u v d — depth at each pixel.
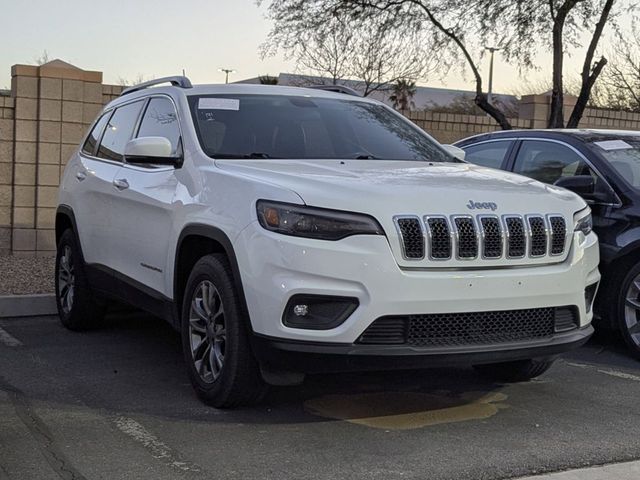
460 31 15.98
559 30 14.23
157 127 5.97
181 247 5.08
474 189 4.66
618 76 25.91
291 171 4.75
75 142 10.95
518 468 4.00
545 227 4.66
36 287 8.32
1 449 4.12
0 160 10.68
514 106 24.20
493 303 4.41
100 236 6.38
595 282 5.07
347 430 4.53
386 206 4.29
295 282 4.19
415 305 4.22
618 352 6.66
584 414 4.94
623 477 3.90
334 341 4.19
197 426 4.54
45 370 5.70
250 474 3.86
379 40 17.47
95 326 7.03
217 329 4.77
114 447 4.18
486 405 5.10
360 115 6.22
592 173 6.80
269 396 5.15
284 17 17.41
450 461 4.08
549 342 4.64
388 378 5.68
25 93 10.67
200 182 5.01
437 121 14.26
